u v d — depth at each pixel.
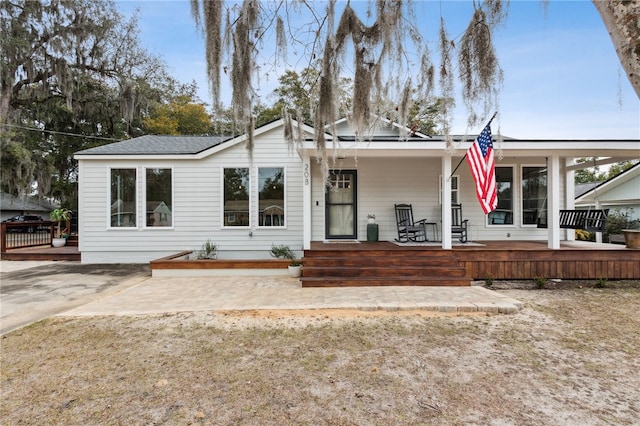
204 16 3.16
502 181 8.79
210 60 3.32
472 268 6.79
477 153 5.59
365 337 3.77
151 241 8.92
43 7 15.71
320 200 8.76
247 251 8.92
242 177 8.95
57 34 16.02
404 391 2.64
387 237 8.77
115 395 2.58
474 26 3.39
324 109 3.46
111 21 17.80
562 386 2.71
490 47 3.34
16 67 15.34
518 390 2.65
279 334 3.86
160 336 3.79
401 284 6.12
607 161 7.86
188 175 8.94
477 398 2.54
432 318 4.42
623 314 4.60
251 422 2.25
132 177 8.92
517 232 8.74
